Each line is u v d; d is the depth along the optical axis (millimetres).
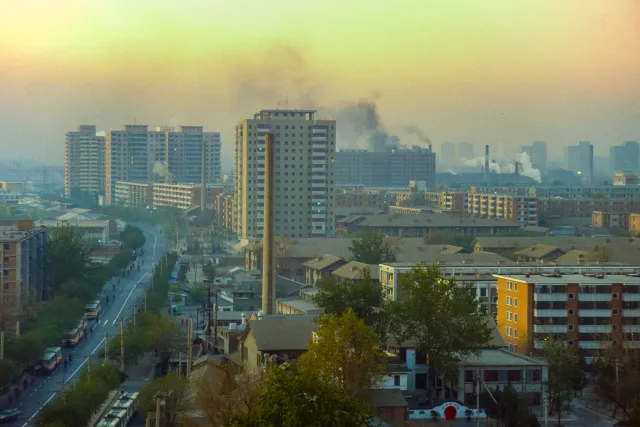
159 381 198000
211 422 176375
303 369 158000
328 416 129125
